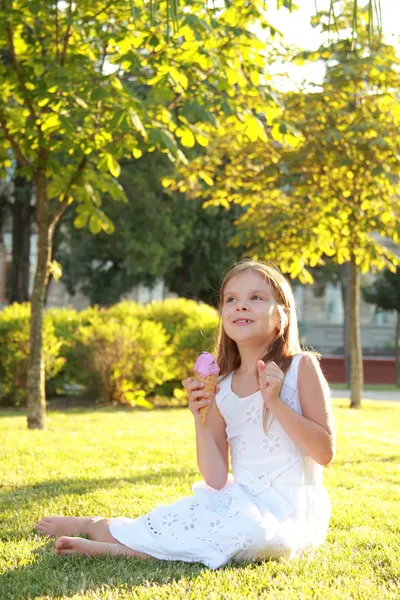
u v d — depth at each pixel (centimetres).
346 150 1197
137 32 742
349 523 400
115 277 2903
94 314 1501
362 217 1232
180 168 1327
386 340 3894
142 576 294
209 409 346
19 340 1299
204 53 694
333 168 1224
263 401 328
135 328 1358
